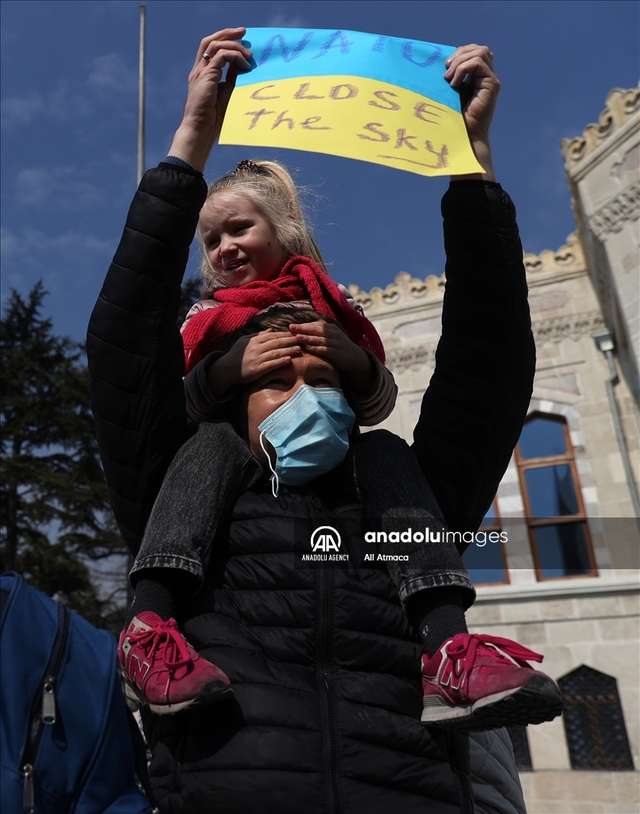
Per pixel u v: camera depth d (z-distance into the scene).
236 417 1.78
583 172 12.52
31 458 24.36
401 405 14.43
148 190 1.68
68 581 21.80
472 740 1.80
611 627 12.01
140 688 1.32
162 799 1.36
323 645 1.44
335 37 1.85
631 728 11.34
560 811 11.11
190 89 1.77
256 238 1.96
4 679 1.45
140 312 1.65
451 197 1.75
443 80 1.81
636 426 13.02
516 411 1.81
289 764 1.29
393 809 1.29
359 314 2.01
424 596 1.51
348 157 1.57
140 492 1.71
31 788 1.36
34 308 27.75
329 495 1.70
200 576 1.46
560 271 14.59
